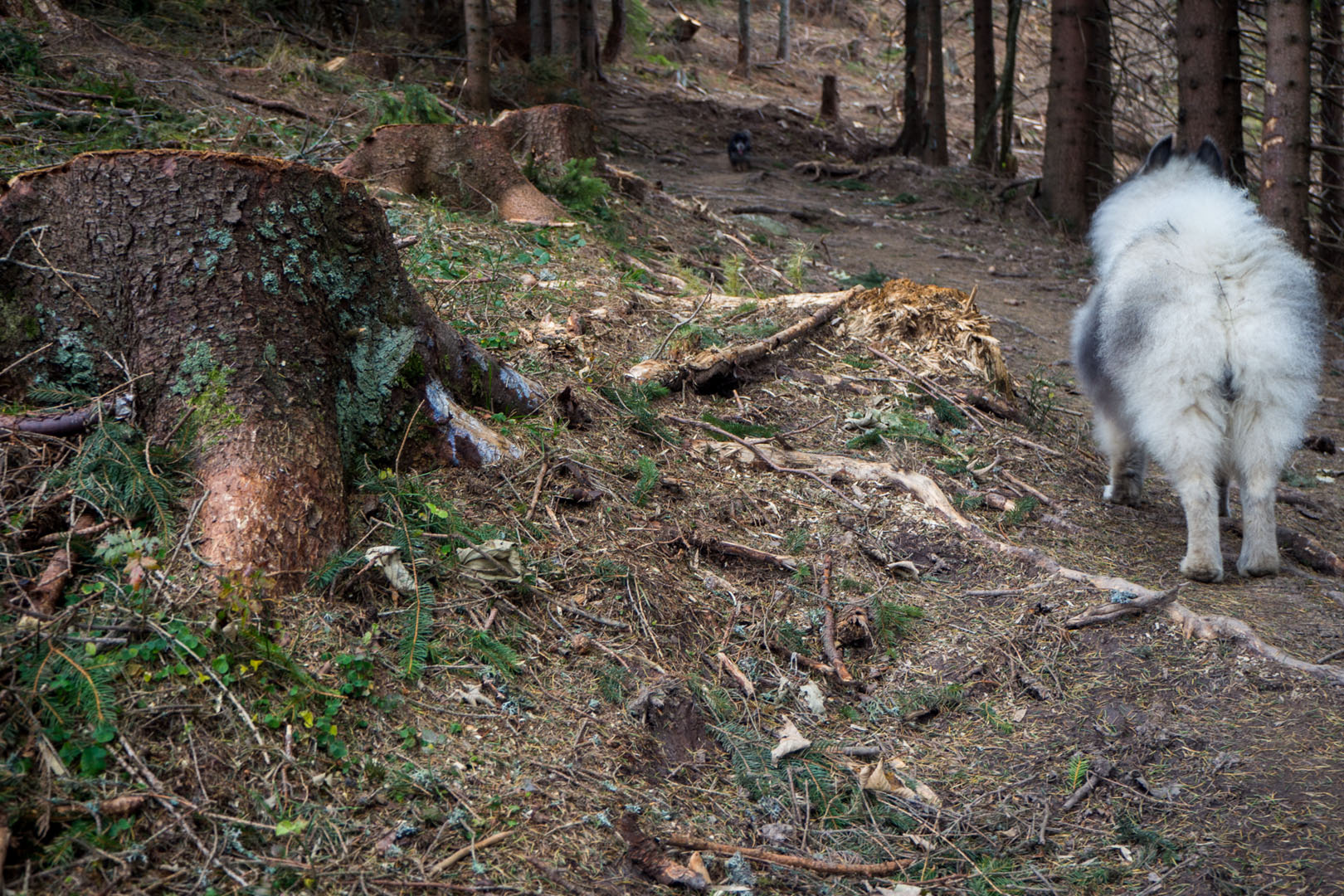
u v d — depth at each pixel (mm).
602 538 3840
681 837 2713
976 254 12492
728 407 5426
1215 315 4023
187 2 11773
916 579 4199
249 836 2328
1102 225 5145
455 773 2695
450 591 3277
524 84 14297
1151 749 3205
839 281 9266
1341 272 11047
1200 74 11797
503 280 6129
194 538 2939
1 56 7848
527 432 4254
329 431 3402
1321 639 3734
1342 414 8102
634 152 17312
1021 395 6812
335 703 2699
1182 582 4223
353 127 9203
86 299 3275
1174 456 4168
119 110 7625
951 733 3402
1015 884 2736
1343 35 12578
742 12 27391
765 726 3305
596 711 3082
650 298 6672
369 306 3744
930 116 18703
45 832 2152
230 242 3291
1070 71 14484
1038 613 3922
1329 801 2920
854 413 5543
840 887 2699
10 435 3062
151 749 2408
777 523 4391
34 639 2504
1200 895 2641
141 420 3238
